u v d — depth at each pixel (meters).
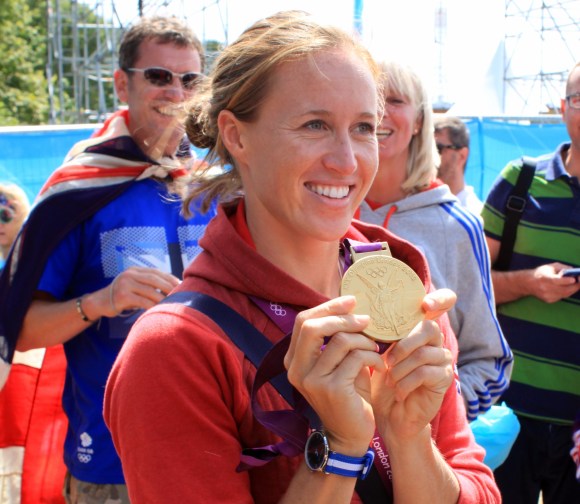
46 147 4.74
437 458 1.32
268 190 1.32
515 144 7.64
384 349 1.27
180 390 1.20
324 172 1.29
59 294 2.61
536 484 3.17
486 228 3.32
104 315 2.45
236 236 1.34
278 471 1.27
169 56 2.68
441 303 1.23
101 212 2.61
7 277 2.60
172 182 2.63
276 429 1.19
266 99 1.30
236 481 1.20
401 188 2.68
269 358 1.20
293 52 1.27
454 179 4.79
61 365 3.07
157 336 1.23
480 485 1.41
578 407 3.07
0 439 3.00
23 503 3.03
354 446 1.17
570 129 3.19
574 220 3.15
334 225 1.31
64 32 32.50
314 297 1.33
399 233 2.56
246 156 1.38
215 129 1.49
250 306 1.33
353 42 1.32
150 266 2.60
